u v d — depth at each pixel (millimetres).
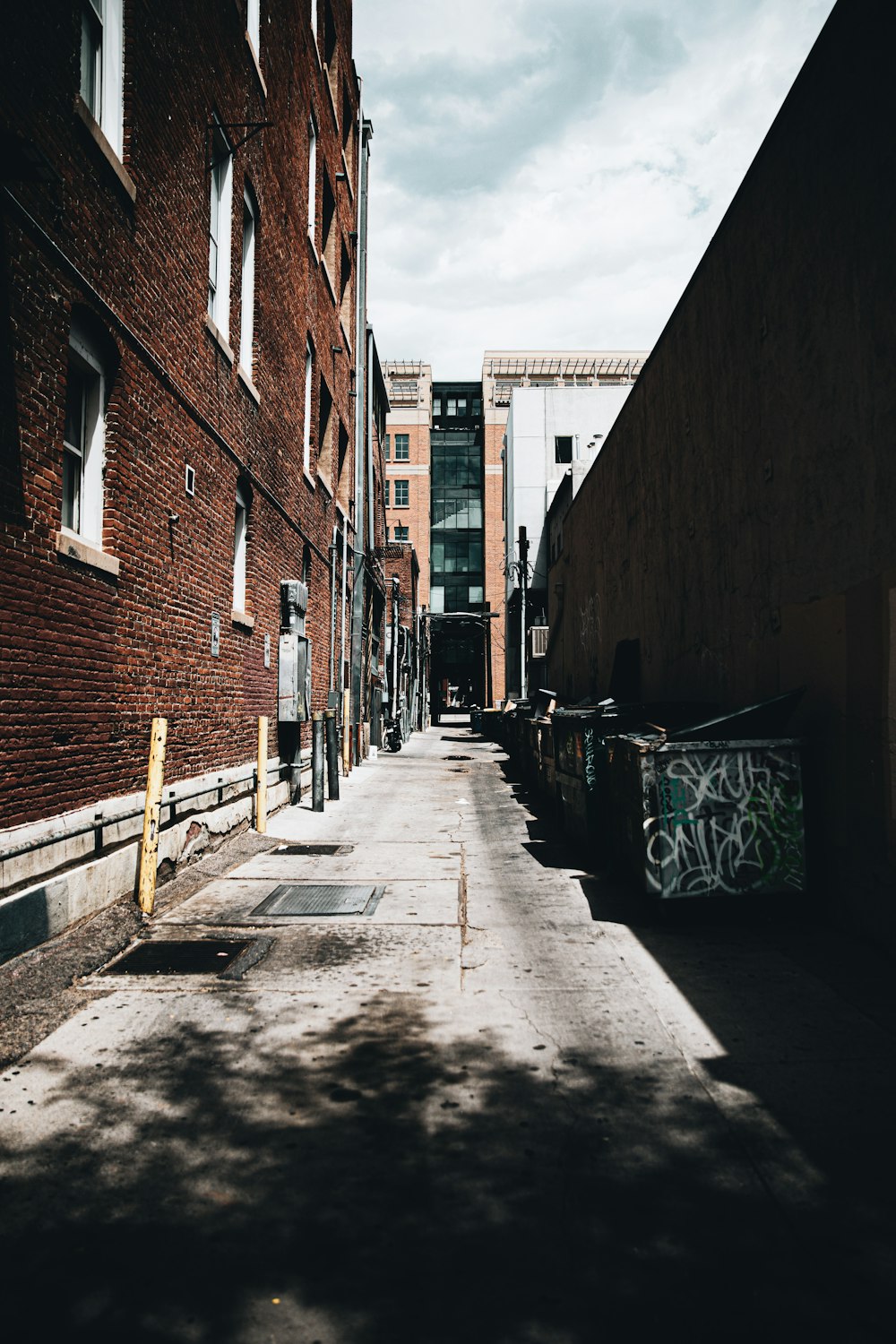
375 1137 3219
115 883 6367
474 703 86500
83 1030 4289
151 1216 2729
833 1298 2332
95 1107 3469
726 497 8312
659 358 11219
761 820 6133
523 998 4688
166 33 7500
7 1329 2223
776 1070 3770
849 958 5301
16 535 5023
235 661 10250
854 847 5648
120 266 6559
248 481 10812
